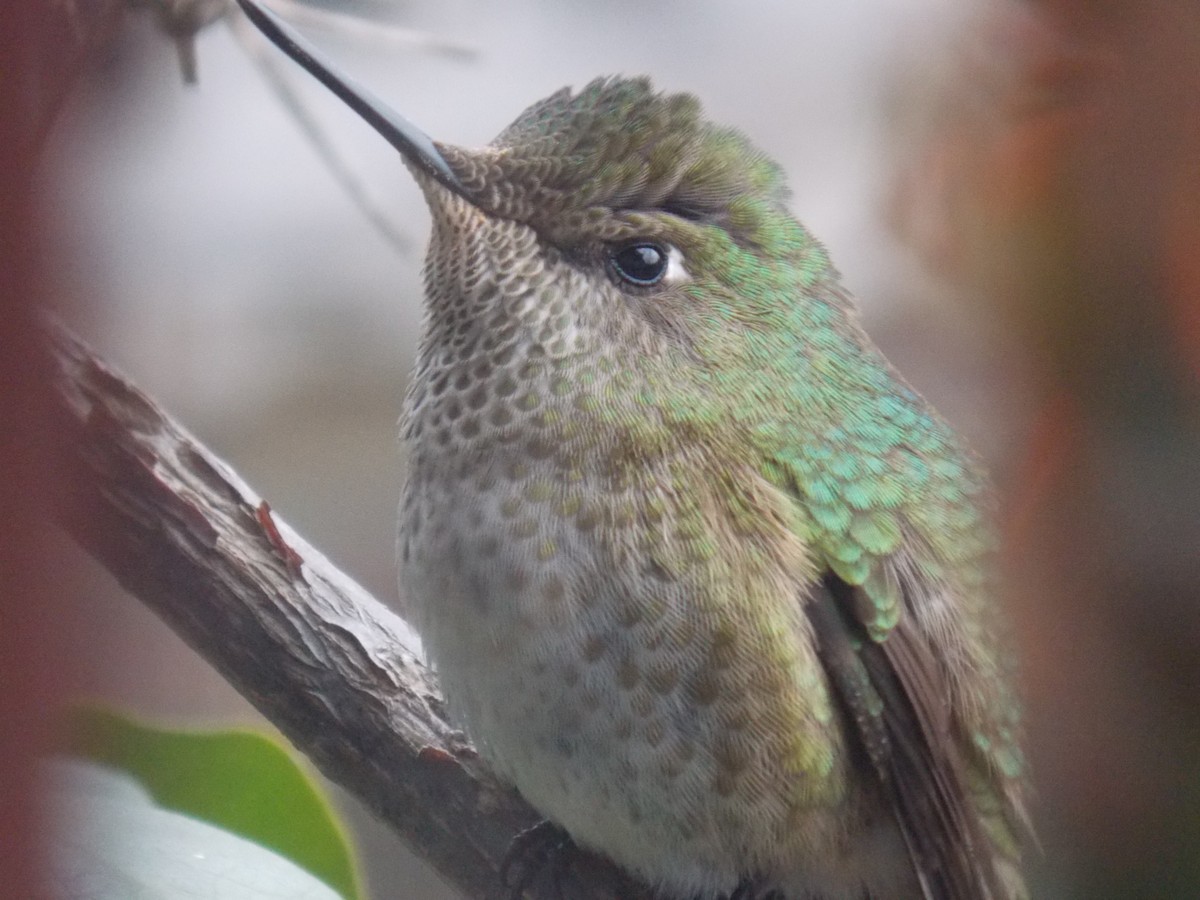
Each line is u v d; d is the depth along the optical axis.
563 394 1.03
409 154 1.03
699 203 1.03
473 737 1.03
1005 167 1.06
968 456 1.04
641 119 1.03
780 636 1.02
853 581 1.03
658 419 1.03
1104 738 1.05
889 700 1.03
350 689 1.03
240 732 1.02
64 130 1.01
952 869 1.03
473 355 1.03
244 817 1.02
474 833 1.03
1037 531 1.06
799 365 1.03
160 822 1.02
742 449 1.03
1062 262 1.06
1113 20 1.06
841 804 1.03
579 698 1.02
